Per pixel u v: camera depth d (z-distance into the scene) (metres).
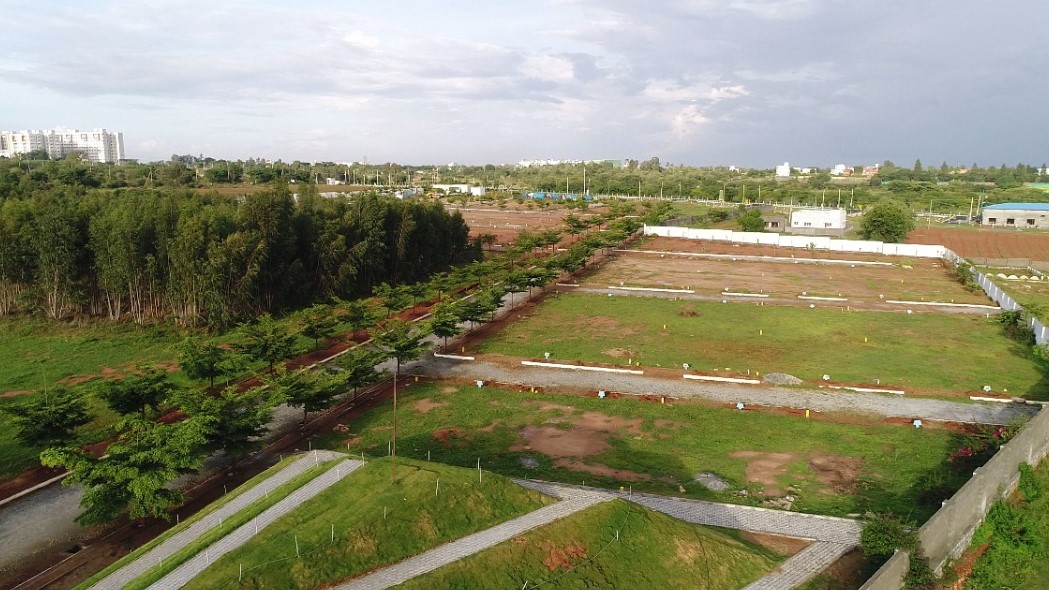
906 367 51.84
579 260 88.06
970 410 43.12
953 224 153.12
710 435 39.03
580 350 56.44
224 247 60.12
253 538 24.12
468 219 155.12
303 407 43.56
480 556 23.36
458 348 57.03
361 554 23.31
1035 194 198.88
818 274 95.88
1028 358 54.25
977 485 28.48
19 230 58.47
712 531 27.64
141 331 58.84
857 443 37.94
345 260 73.56
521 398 45.22
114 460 29.42
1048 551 28.70
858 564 26.11
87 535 29.56
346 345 58.75
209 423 32.44
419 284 70.75
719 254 114.25
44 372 48.75
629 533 25.53
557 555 23.95
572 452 36.69
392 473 28.48
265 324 50.66
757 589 24.17
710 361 53.47
